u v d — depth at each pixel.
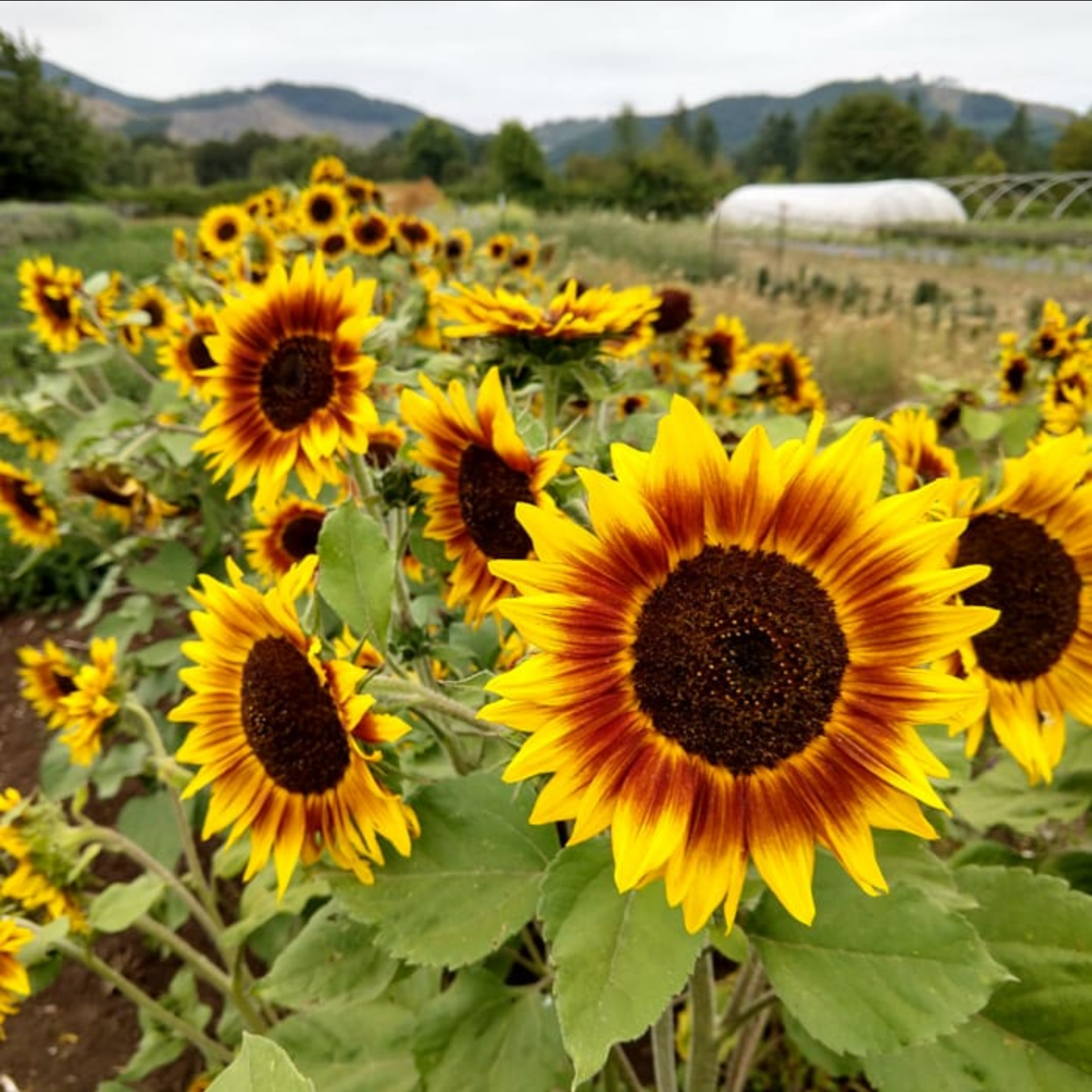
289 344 0.49
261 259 1.56
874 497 0.32
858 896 0.38
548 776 0.42
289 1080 0.24
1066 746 0.59
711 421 0.79
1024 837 0.81
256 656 0.40
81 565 1.64
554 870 0.35
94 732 0.73
